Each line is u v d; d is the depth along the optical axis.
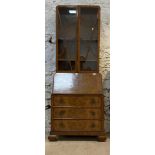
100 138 3.49
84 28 3.81
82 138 3.57
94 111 3.56
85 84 3.66
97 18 3.79
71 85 3.65
